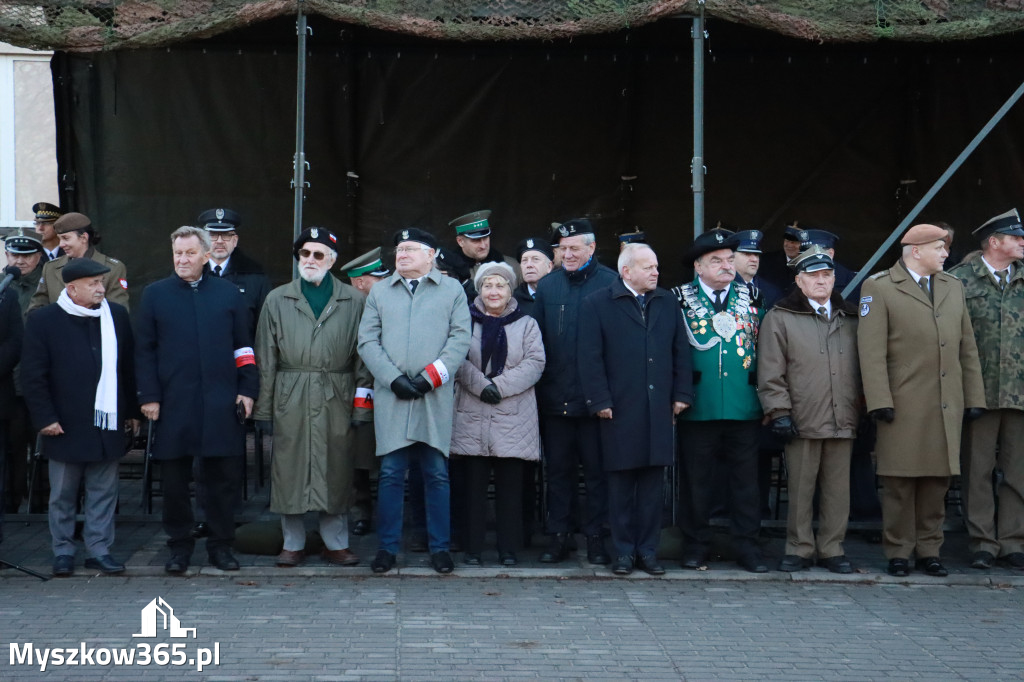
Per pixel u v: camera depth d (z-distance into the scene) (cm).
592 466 711
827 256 694
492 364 688
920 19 742
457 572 680
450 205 1002
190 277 670
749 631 581
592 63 990
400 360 668
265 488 918
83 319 666
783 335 689
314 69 983
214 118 982
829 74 992
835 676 516
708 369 686
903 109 995
